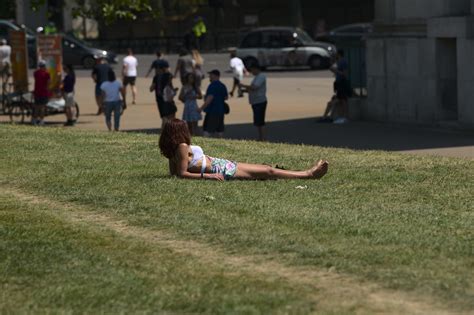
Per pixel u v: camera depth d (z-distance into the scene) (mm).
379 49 57344
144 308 15328
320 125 57719
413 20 54656
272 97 76500
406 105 55906
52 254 18891
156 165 30672
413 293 15578
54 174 29000
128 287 16469
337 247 18578
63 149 35750
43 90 62094
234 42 140750
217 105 48375
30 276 17422
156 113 68438
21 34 66000
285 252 18375
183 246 19281
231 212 22250
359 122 58562
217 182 26188
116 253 18859
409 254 17922
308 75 98812
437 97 53688
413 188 25812
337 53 59562
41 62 62750
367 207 22859
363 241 19078
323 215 21734
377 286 16031
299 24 141250
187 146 26594
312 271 17078
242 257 18203
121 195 24859
